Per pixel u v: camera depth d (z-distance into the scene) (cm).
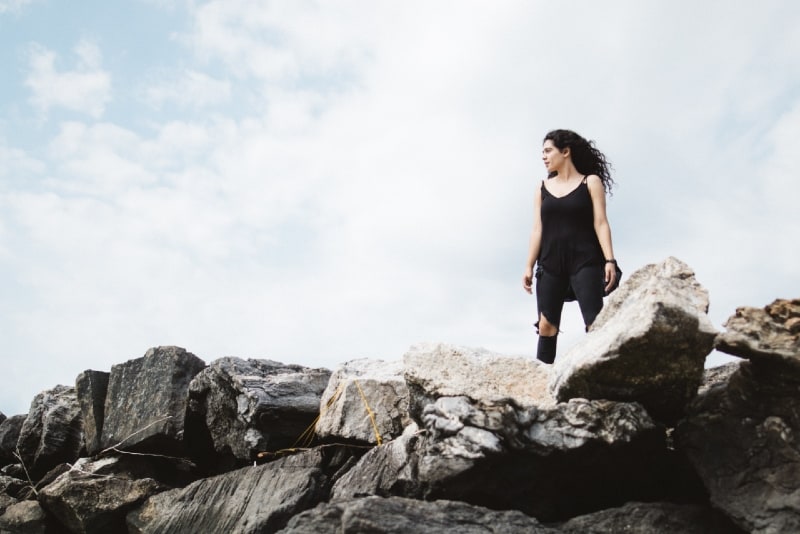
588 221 611
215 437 639
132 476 684
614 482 437
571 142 633
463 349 496
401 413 550
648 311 398
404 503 408
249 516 527
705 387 477
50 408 794
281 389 613
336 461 552
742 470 393
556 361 470
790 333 397
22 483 758
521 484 428
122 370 739
